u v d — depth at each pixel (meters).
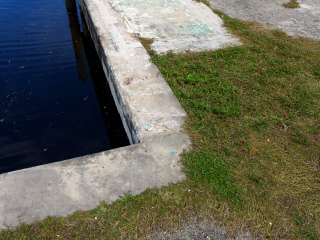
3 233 2.39
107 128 4.71
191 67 4.83
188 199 2.71
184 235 2.45
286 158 3.20
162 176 2.91
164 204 2.66
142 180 2.86
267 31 6.17
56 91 5.52
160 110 3.80
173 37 5.84
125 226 2.48
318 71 4.77
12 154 4.10
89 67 6.45
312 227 2.54
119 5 7.21
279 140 3.44
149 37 5.80
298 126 3.66
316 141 3.45
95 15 6.57
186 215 2.59
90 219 2.51
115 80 4.37
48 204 2.61
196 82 4.46
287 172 3.03
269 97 4.18
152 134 3.40
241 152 3.24
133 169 2.96
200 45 5.55
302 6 7.63
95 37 6.28
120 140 4.48
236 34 6.04
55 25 8.22
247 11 7.20
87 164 3.00
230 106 3.95
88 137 4.51
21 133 4.48
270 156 3.20
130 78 4.43
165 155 3.14
